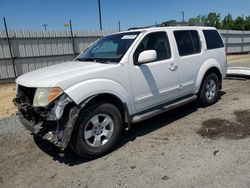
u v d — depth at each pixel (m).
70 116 3.29
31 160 3.73
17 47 13.12
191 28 5.26
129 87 3.93
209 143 3.83
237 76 9.16
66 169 3.41
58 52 14.49
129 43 4.14
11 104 7.96
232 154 3.45
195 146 3.77
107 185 2.97
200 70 5.28
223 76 6.10
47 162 3.64
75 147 3.43
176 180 2.95
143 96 4.16
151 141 4.07
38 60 13.90
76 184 3.04
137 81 4.04
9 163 3.68
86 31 15.31
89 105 3.47
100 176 3.17
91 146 3.54
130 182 2.99
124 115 3.97
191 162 3.31
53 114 3.23
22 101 3.78
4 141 4.46
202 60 5.33
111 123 3.73
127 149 3.85
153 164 3.35
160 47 4.50
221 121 4.71
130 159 3.54
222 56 5.95
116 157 3.63
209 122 4.71
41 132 3.44
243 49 26.52
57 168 3.46
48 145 4.20
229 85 8.12
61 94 3.24
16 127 5.16
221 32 23.20
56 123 3.38
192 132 4.30
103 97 3.68
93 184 3.02
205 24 5.94
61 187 3.01
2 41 12.66
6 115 6.51
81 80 3.41
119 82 3.80
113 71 3.73
